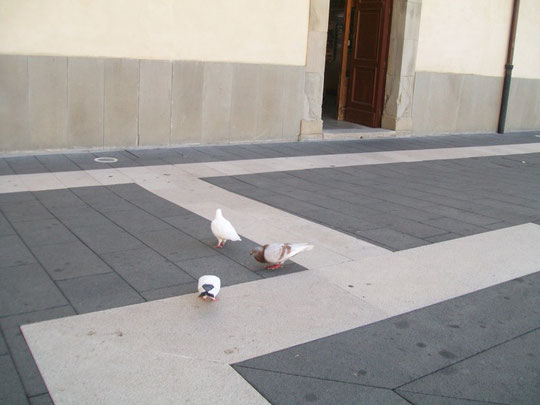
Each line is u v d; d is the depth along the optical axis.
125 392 2.99
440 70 13.49
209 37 9.80
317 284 4.51
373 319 3.98
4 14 7.98
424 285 4.63
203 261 4.85
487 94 14.79
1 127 8.27
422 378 3.29
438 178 9.05
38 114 8.51
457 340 3.76
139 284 4.31
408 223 6.38
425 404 3.04
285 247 4.60
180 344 3.49
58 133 8.75
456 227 6.33
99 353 3.34
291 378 3.21
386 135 12.87
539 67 15.91
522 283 4.80
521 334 3.89
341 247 5.42
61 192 6.76
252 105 10.63
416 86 13.12
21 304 3.89
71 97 8.73
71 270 4.50
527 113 16.08
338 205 6.96
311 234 5.75
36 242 5.07
